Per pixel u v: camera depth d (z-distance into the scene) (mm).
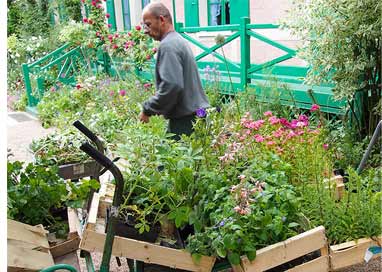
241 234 1991
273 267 2100
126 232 2188
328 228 2369
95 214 2164
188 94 3100
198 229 2189
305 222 2301
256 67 5438
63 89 7887
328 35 3834
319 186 2537
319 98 4598
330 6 3801
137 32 7793
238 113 3846
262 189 2305
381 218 2244
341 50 3840
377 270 2715
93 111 5695
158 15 3100
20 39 11719
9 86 10672
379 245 2275
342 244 2223
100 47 8562
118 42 7902
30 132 7121
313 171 2621
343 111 4301
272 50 6441
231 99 5430
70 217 2557
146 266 2166
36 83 9031
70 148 3539
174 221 2283
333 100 4262
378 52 3852
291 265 2232
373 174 2713
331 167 2863
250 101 4672
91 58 9008
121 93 6020
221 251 2006
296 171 2639
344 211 2412
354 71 3797
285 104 4781
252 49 6777
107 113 5121
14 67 10930
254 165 2447
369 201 2379
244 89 5086
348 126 4227
